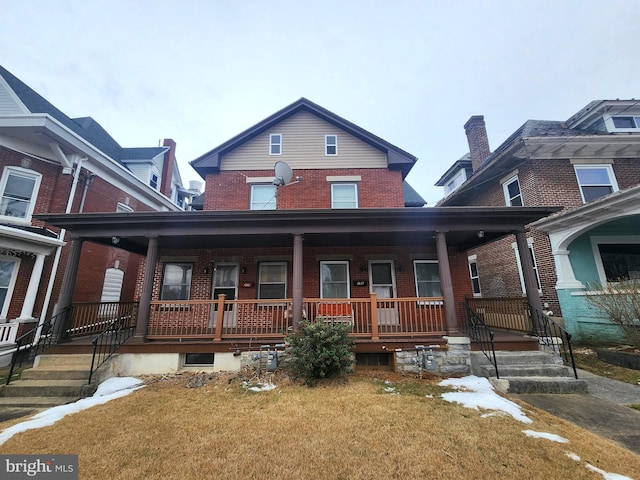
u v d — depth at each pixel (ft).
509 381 17.17
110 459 10.30
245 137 34.04
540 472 9.25
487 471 9.33
